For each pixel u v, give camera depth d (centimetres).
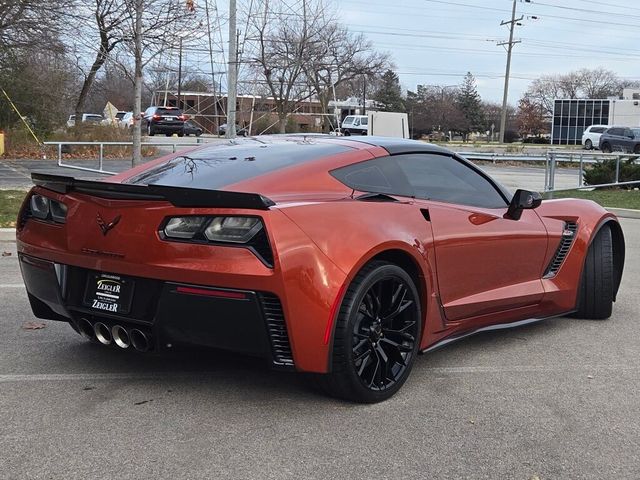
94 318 375
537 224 505
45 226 396
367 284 359
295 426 347
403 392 399
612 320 576
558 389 410
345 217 364
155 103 3938
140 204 352
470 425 354
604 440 341
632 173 1809
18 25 1594
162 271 342
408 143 457
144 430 339
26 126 2680
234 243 334
